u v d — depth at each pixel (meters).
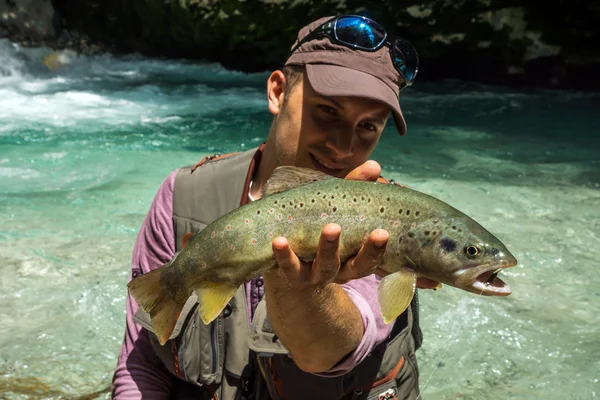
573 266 1.82
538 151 3.26
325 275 0.68
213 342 0.90
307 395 0.88
